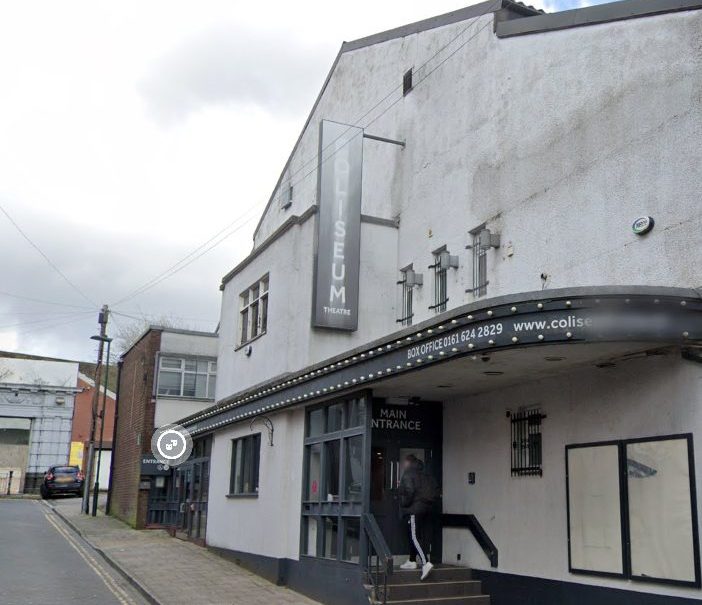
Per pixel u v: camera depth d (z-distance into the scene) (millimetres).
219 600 13195
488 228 13609
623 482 9469
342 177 16688
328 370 13133
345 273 16250
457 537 12836
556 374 10828
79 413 47812
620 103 10891
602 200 10984
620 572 9352
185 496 23562
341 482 13180
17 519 28578
